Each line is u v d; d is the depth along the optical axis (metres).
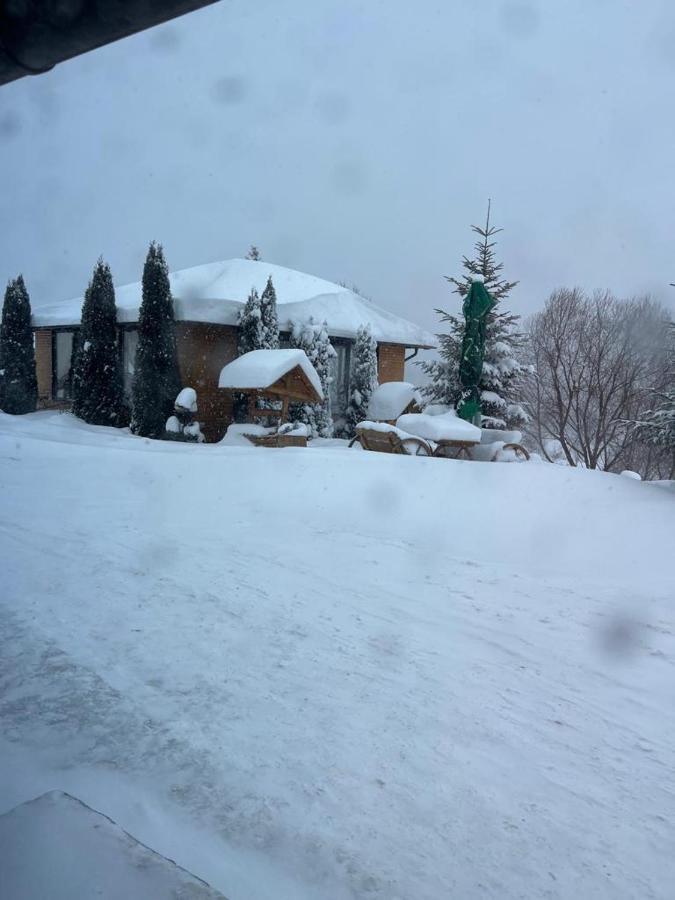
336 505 8.65
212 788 3.08
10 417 16.55
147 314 16.70
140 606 5.16
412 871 2.66
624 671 4.50
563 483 9.84
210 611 5.12
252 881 2.54
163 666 4.23
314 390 16.19
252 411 15.98
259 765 3.27
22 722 3.57
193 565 6.17
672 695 4.21
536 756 3.49
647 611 5.55
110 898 2.21
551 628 5.16
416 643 4.77
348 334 20.39
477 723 3.77
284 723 3.65
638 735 3.76
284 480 9.69
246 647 4.55
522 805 3.10
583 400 26.45
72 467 10.18
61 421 17.27
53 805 2.67
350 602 5.47
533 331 28.16
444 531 7.77
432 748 3.50
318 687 4.06
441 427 15.32
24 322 19.84
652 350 24.34
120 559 6.23
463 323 21.88
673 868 2.77
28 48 2.85
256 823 2.87
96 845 2.45
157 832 2.77
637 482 10.27
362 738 3.55
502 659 4.59
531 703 4.03
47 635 4.60
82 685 3.96
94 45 2.83
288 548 6.87
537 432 29.88
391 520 8.12
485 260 22.19
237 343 18.48
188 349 17.89
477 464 10.98
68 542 6.68
